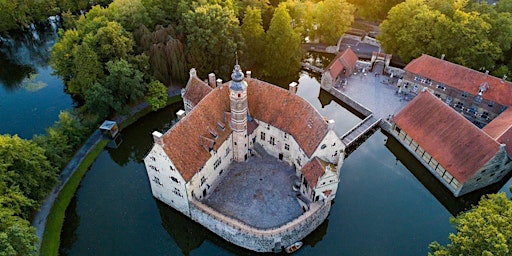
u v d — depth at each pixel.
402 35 97.94
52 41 128.12
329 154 63.22
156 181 62.50
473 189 69.81
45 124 87.31
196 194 62.25
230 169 71.06
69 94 97.88
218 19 86.00
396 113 85.31
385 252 60.41
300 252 60.84
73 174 71.81
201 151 61.22
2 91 100.00
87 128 79.75
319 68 104.12
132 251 60.62
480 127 86.19
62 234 62.44
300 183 66.38
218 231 60.56
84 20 89.19
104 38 79.25
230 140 68.50
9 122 88.19
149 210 66.56
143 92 85.12
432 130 74.25
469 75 84.88
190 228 64.81
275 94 68.81
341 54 98.94
